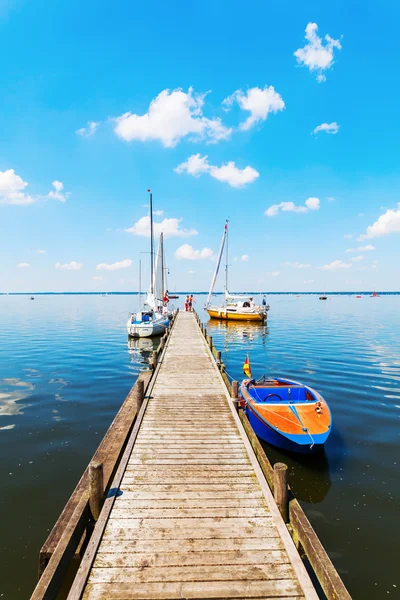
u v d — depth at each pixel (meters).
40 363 20.20
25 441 9.88
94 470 5.21
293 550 4.54
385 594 4.92
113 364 19.98
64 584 5.06
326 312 61.16
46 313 62.91
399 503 7.02
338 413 11.91
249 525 5.12
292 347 24.89
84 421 11.39
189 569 4.30
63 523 5.04
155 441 7.92
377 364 19.38
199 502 5.67
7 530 6.17
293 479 7.95
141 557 4.49
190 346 20.27
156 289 39.09
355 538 6.02
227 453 7.37
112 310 71.88
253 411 9.79
